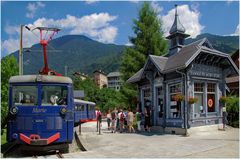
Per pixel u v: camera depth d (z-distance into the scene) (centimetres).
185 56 1948
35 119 1338
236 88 3102
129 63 3506
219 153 1238
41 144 1307
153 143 1570
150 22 3562
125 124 2414
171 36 2336
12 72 2738
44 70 1825
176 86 2034
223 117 2158
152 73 2280
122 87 3662
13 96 1398
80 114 3822
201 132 1959
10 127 1358
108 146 1521
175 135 1891
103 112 6762
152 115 2255
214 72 2155
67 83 1429
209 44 2147
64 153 1405
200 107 2033
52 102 1390
